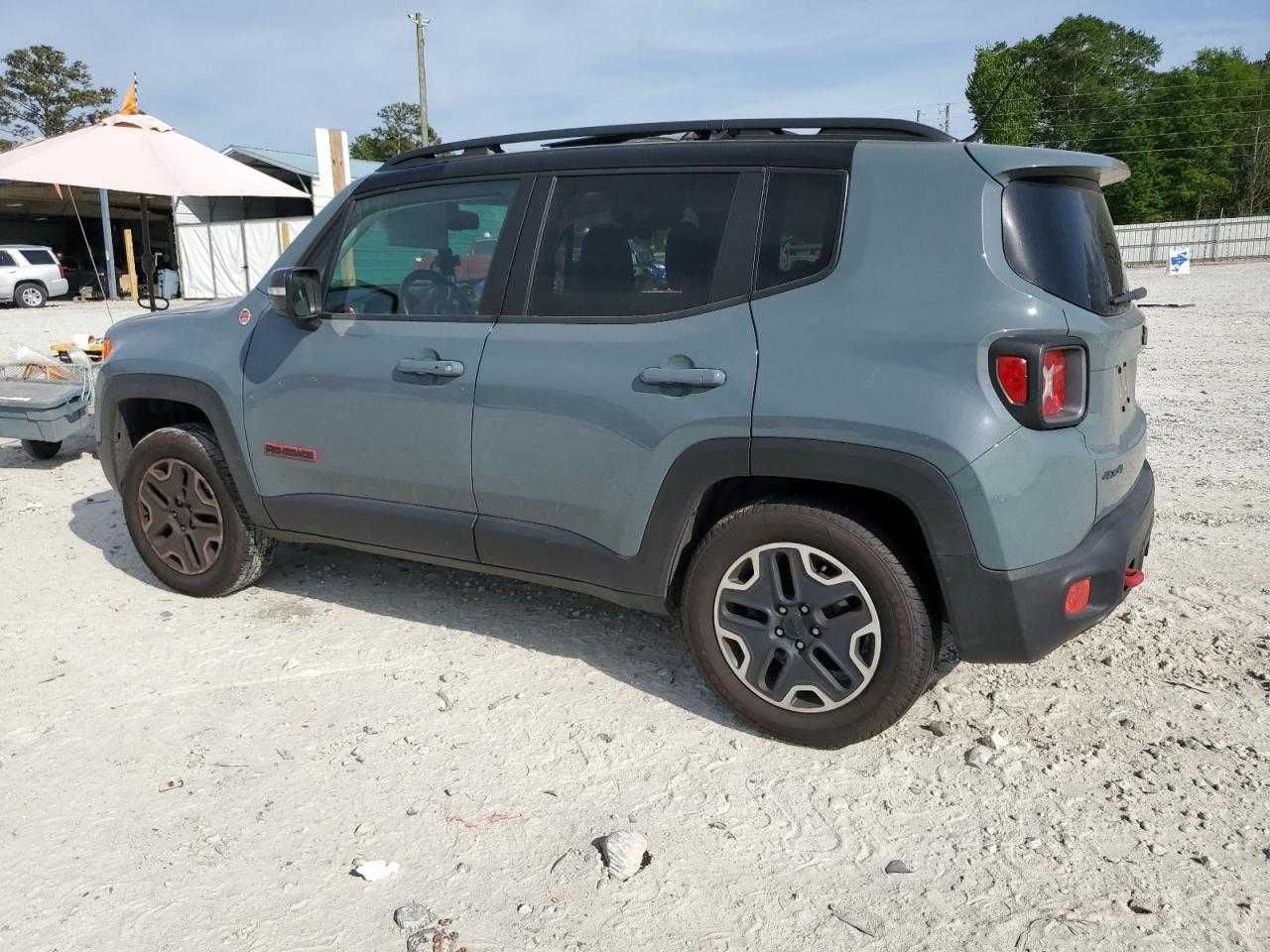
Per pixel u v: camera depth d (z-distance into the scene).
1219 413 8.59
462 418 3.61
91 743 3.27
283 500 4.16
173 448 4.39
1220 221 39.56
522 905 2.48
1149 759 3.11
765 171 3.20
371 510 3.93
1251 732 3.26
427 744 3.25
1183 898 2.48
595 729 3.34
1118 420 3.22
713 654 3.28
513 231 3.62
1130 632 4.03
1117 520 3.09
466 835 2.77
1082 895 2.50
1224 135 65.94
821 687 3.12
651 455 3.24
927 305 2.87
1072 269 2.96
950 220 2.90
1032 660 2.93
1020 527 2.80
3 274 26.61
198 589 4.50
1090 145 65.56
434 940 2.34
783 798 2.94
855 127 3.19
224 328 4.30
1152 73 66.44
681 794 2.96
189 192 9.28
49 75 64.19
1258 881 2.54
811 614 3.09
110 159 9.06
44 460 7.60
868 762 3.12
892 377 2.87
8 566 5.03
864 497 3.13
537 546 3.56
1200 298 21.25
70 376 7.51
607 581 3.45
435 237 3.80
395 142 80.81
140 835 2.77
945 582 2.88
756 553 3.15
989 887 2.54
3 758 3.18
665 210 3.34
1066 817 2.82
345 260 4.04
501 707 3.49
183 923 2.42
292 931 2.40
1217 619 4.14
